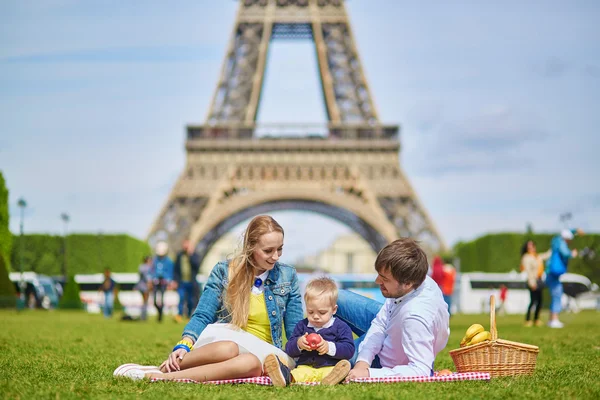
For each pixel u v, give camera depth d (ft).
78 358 52.19
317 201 276.00
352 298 41.98
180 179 266.98
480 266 320.29
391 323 38.55
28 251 319.27
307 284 38.32
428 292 38.22
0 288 183.83
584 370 44.29
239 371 36.22
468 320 147.13
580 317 162.09
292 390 33.83
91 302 287.07
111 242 323.78
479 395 31.99
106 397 31.37
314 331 38.24
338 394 32.12
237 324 37.91
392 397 31.07
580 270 298.35
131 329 100.22
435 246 264.72
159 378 36.63
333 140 275.39
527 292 282.15
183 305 138.31
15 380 36.73
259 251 37.91
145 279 139.13
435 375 38.73
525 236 306.14
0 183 216.95
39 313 175.22
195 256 134.51
